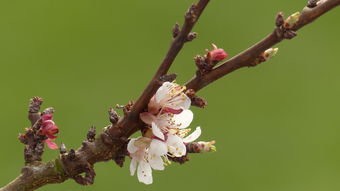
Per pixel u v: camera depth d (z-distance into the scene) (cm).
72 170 99
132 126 98
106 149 99
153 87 97
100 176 157
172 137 99
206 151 100
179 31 95
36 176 100
